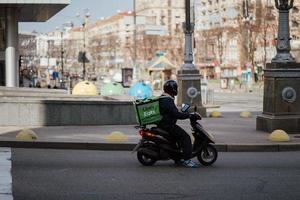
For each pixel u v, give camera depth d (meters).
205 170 10.83
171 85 11.20
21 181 9.43
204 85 40.03
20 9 37.03
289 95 16.72
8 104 18.27
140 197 8.20
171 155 11.19
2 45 36.16
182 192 8.60
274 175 10.24
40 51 152.88
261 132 17.17
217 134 16.52
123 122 19.42
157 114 11.13
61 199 8.03
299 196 8.32
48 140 14.36
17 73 36.41
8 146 14.23
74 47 146.88
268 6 83.31
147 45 114.00
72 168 10.89
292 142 14.63
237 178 9.90
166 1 117.56
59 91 26.97
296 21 84.75
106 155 12.96
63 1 33.97
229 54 93.94
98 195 8.33
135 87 32.81
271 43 82.56
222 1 103.75
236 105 37.56
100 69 141.75
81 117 18.92
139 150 11.26
